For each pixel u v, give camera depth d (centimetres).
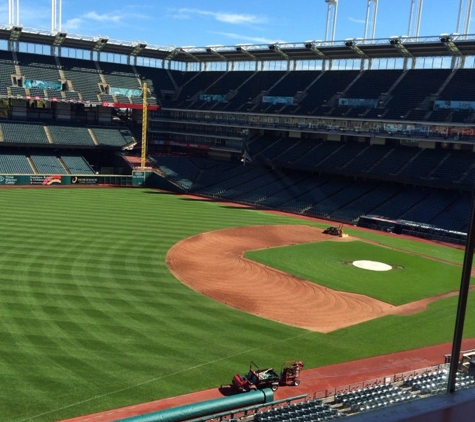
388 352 2352
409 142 6494
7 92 7438
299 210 6275
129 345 2236
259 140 7844
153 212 5538
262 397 1778
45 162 7412
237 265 3666
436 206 5584
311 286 3278
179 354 2194
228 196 6975
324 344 2409
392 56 7056
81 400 1780
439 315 2856
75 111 8312
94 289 2906
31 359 2041
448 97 6231
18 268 3177
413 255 4272
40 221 4588
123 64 9156
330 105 7181
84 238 4069
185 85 9294
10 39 7931
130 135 8388
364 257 4128
